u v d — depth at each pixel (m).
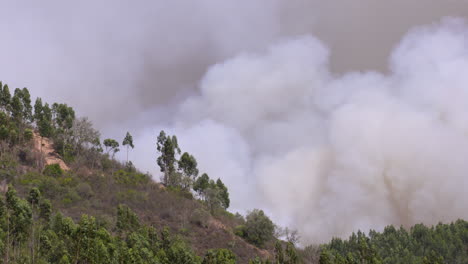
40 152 116.06
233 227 117.62
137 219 90.62
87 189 105.56
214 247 99.75
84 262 65.19
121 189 115.06
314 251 113.25
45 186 99.50
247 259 98.19
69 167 118.44
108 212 98.50
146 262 69.50
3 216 65.88
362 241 116.62
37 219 75.00
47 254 64.38
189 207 117.56
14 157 108.19
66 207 95.75
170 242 83.38
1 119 113.69
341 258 96.06
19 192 92.75
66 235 68.31
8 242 62.72
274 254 106.31
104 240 69.44
